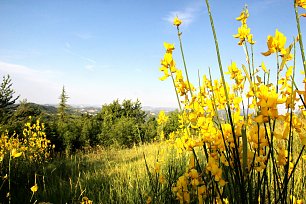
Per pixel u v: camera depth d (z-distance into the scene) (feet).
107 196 12.60
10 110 69.15
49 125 47.91
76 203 11.87
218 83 4.83
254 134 3.64
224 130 3.96
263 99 3.05
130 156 26.08
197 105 4.72
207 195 4.15
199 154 7.36
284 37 3.22
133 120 55.21
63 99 116.57
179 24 5.00
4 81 65.98
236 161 3.69
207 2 3.72
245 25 4.44
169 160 10.10
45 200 12.55
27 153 25.39
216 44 3.67
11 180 15.47
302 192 5.38
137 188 11.12
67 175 19.25
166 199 6.95
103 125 56.70
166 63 4.99
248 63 4.14
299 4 2.98
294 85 3.31
